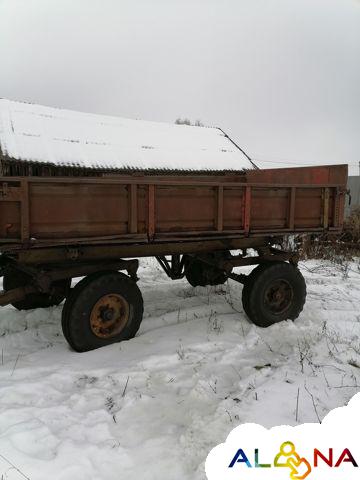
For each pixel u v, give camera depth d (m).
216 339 4.62
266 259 5.45
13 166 9.04
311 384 3.51
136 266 4.54
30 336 4.61
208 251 5.16
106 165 10.10
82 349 4.14
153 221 4.20
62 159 9.66
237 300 6.26
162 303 5.98
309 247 11.09
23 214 3.50
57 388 3.45
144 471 2.53
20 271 5.12
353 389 3.45
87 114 12.68
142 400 3.27
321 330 4.98
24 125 10.49
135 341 4.42
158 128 13.48
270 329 4.96
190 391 3.39
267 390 3.40
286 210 5.20
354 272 9.14
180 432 2.90
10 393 3.25
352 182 18.80
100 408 3.19
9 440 2.64
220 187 4.56
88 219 3.87
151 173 10.62
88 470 2.50
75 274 4.22
